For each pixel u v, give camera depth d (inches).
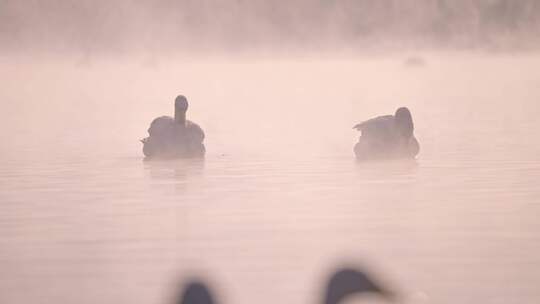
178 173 3361.2
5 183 3174.2
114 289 1887.3
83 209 2674.7
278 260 2076.8
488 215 2512.3
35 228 2436.0
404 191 2893.7
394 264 2023.9
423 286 1859.0
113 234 2349.9
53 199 2849.4
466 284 1872.5
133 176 3302.2
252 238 2282.2
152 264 2065.7
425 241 2226.9
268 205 2696.9
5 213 2637.8
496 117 5393.7
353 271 1138.0
